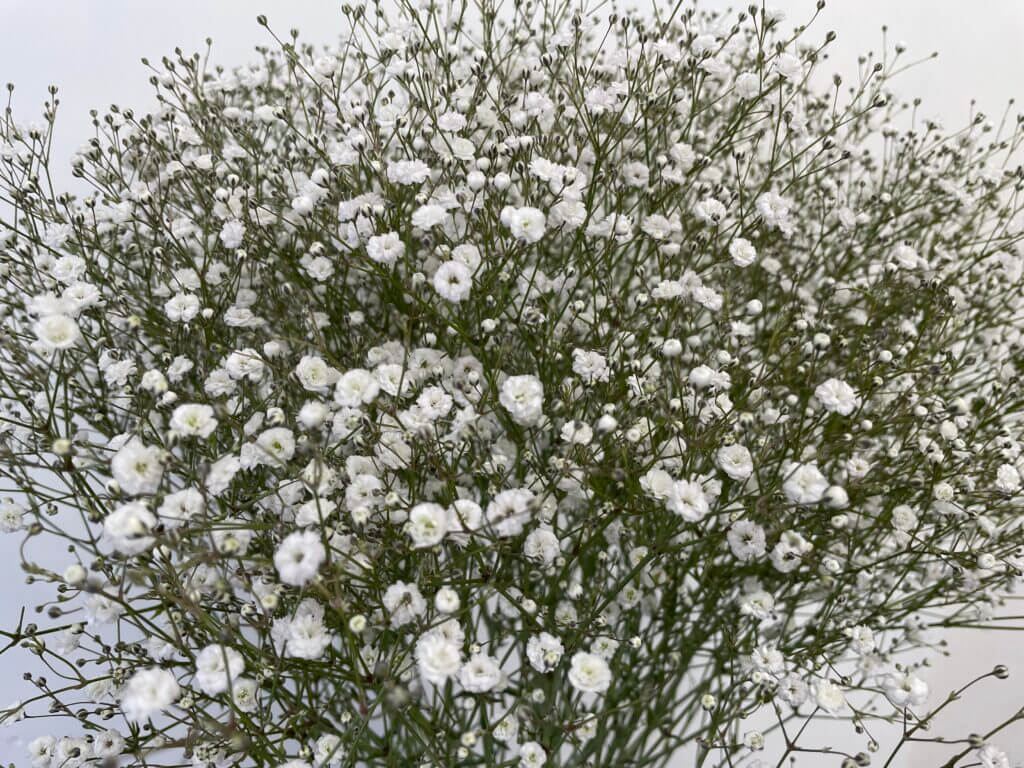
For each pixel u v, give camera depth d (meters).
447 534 0.14
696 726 0.19
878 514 0.17
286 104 0.19
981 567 0.15
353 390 0.13
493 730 0.15
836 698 0.14
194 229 0.17
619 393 0.16
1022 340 0.18
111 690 0.15
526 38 0.19
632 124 0.17
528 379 0.14
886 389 0.18
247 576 0.14
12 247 0.17
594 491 0.15
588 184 0.18
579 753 0.17
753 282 0.19
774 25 0.17
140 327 0.16
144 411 0.16
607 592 0.16
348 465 0.15
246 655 0.15
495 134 0.18
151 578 0.14
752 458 0.16
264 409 0.16
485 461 0.15
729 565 0.17
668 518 0.16
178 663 0.15
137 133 0.19
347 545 0.14
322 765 0.14
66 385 0.16
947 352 0.17
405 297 0.16
